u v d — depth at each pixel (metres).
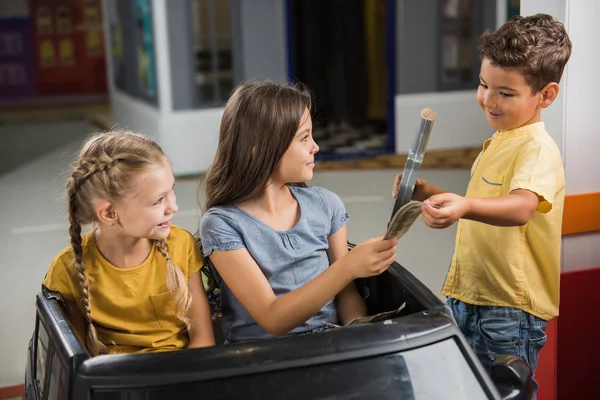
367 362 1.39
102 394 1.34
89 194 1.69
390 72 6.78
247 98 1.76
